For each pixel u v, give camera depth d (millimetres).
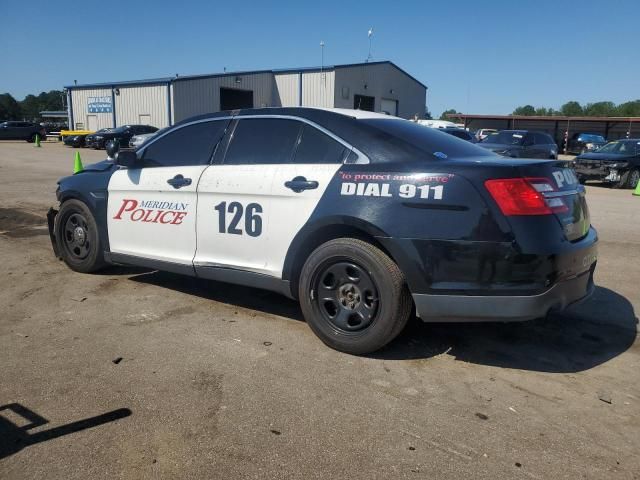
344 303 3852
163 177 4793
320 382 3434
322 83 41188
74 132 33344
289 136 4215
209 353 3834
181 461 2639
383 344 3738
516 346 4051
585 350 4004
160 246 4844
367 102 45062
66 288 5242
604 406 3211
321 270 3885
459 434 2891
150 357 3758
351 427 2939
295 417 3027
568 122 45844
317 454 2703
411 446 2779
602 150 17797
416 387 3398
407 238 3525
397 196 3590
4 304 4785
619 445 2822
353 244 3725
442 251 3453
